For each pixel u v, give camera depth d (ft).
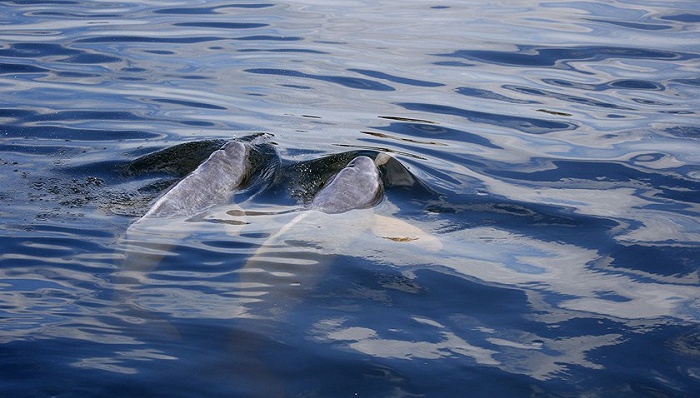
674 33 52.34
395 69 44.39
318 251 23.45
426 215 27.14
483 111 38.50
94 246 23.25
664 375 18.52
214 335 18.89
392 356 18.71
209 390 16.96
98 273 21.65
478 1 61.67
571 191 29.45
